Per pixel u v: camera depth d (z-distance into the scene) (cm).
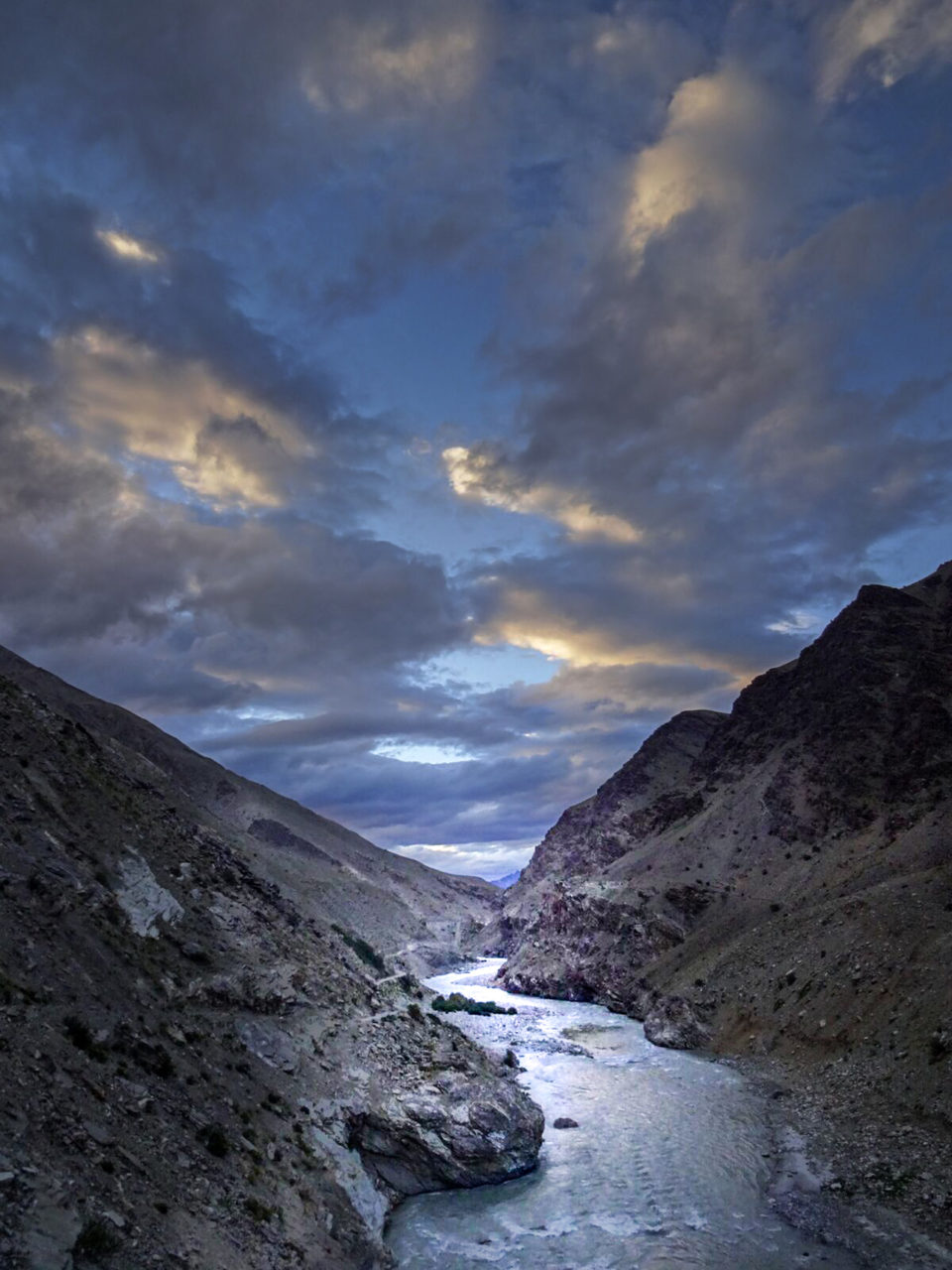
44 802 3925
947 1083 4125
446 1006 9338
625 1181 3909
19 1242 1619
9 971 2486
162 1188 2214
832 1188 3606
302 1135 3216
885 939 6062
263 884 5747
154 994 3222
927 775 9806
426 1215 3550
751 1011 6775
